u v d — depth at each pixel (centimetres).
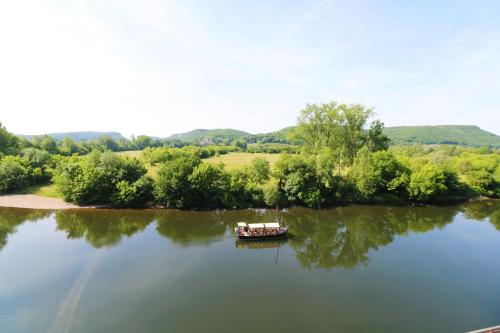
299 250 4772
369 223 6231
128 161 7562
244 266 4119
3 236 5019
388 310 3136
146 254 4416
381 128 9256
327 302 3262
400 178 7669
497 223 6369
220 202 7169
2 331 2623
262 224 5259
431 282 3766
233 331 2730
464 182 8600
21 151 10081
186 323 2827
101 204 7038
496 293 3519
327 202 7581
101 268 3922
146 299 3216
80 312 2944
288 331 2750
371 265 4253
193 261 4228
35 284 3459
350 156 8975
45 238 4981
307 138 9362
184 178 6838
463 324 2922
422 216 6794
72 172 7119
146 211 6675
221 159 13288
